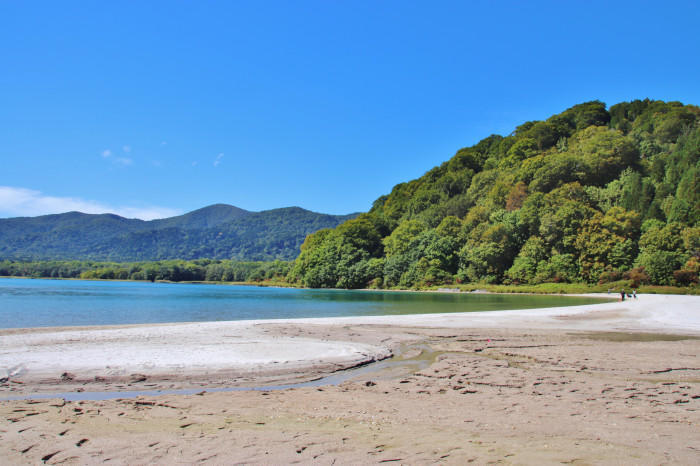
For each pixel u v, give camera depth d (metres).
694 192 93.31
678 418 9.80
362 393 12.28
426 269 109.44
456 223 117.81
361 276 123.56
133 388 12.95
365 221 147.25
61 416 9.86
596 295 77.88
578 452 7.68
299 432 8.81
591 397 11.74
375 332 25.67
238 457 7.47
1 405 10.73
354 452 7.71
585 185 116.38
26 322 35.50
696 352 19.25
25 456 7.50
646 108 157.38
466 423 9.45
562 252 96.69
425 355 18.86
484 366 16.16
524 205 107.81
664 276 80.50
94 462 7.27
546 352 19.23
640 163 121.62
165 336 22.28
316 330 26.17
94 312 45.12
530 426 9.22
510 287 92.62
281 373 14.97
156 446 8.00
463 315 36.94
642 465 7.10
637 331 27.31
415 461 7.29
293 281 149.88
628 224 92.12
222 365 15.38
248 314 43.84
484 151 177.88
